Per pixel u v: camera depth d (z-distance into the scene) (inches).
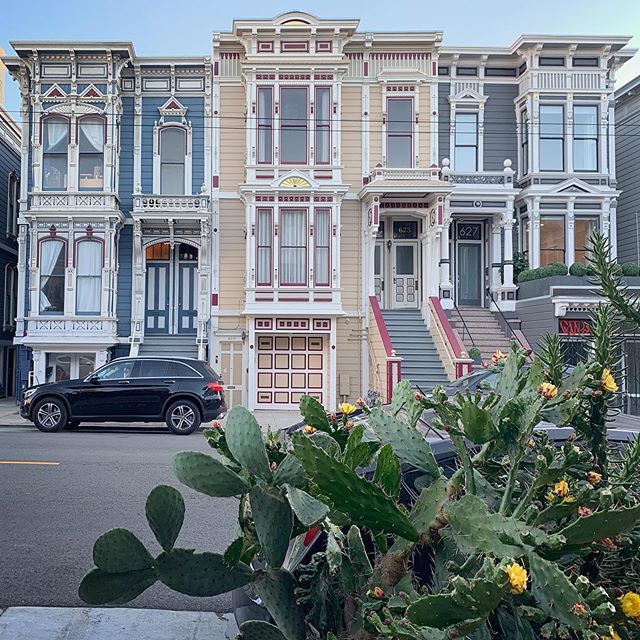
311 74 745.0
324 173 746.8
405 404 114.7
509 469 99.4
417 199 751.7
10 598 193.6
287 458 97.8
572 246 786.2
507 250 780.0
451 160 805.9
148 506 92.1
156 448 451.5
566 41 773.9
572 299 668.1
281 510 97.3
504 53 800.9
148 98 778.8
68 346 736.3
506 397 95.0
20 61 751.7
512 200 781.3
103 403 547.8
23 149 755.4
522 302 745.6
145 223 764.6
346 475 84.6
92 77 757.9
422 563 118.3
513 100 819.4
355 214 763.4
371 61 775.7
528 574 79.8
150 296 784.3
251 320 729.0
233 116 773.9
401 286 788.6
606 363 102.7
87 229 745.0
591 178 791.7
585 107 797.9
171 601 197.5
